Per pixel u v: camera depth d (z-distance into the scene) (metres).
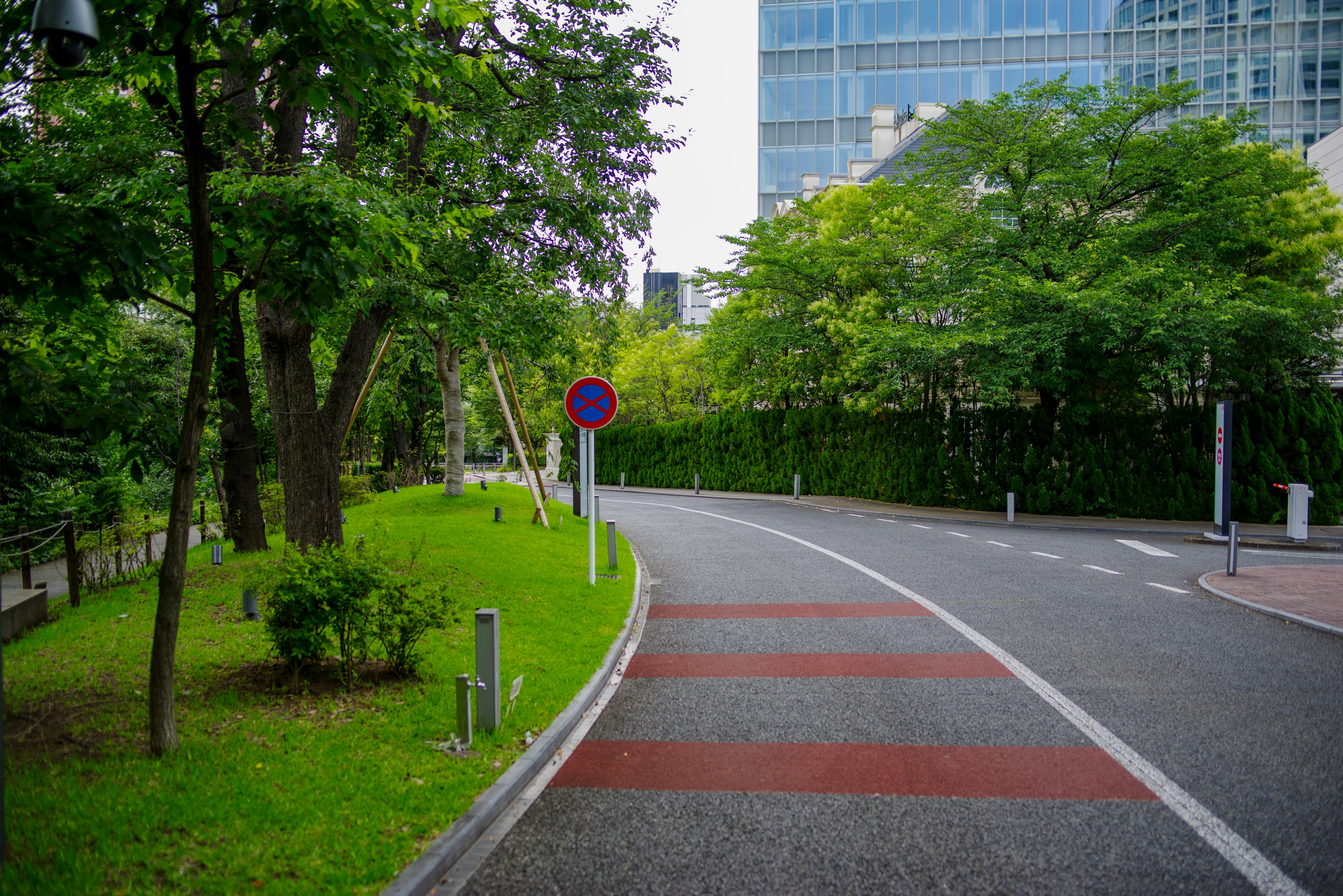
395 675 7.02
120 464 5.53
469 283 11.77
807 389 32.66
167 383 17.72
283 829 4.30
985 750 5.81
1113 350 22.23
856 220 28.92
